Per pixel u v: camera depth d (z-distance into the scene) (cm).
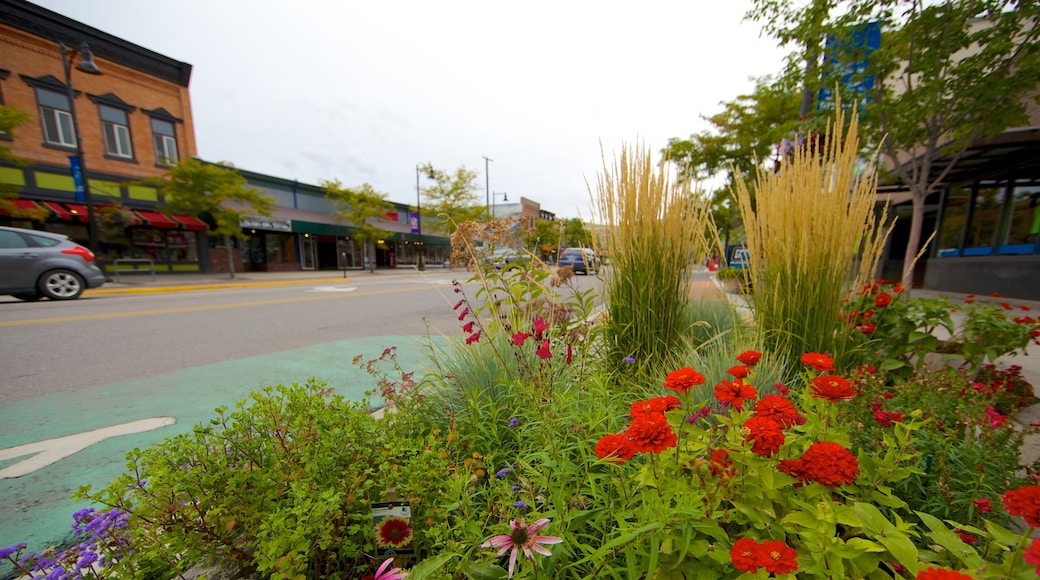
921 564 87
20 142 1234
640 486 107
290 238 2195
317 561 116
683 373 126
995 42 378
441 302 858
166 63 1545
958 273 838
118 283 1198
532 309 243
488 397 189
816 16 435
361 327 562
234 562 124
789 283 241
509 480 139
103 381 322
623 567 104
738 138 1146
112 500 110
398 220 2933
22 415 255
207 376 335
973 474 133
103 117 1409
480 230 237
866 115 442
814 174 236
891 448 122
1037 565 67
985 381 253
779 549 82
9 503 166
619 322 263
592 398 171
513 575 99
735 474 98
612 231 262
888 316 264
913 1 398
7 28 1206
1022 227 732
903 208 1099
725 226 1341
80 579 107
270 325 578
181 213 1538
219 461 125
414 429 181
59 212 1277
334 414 140
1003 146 603
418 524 125
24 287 793
